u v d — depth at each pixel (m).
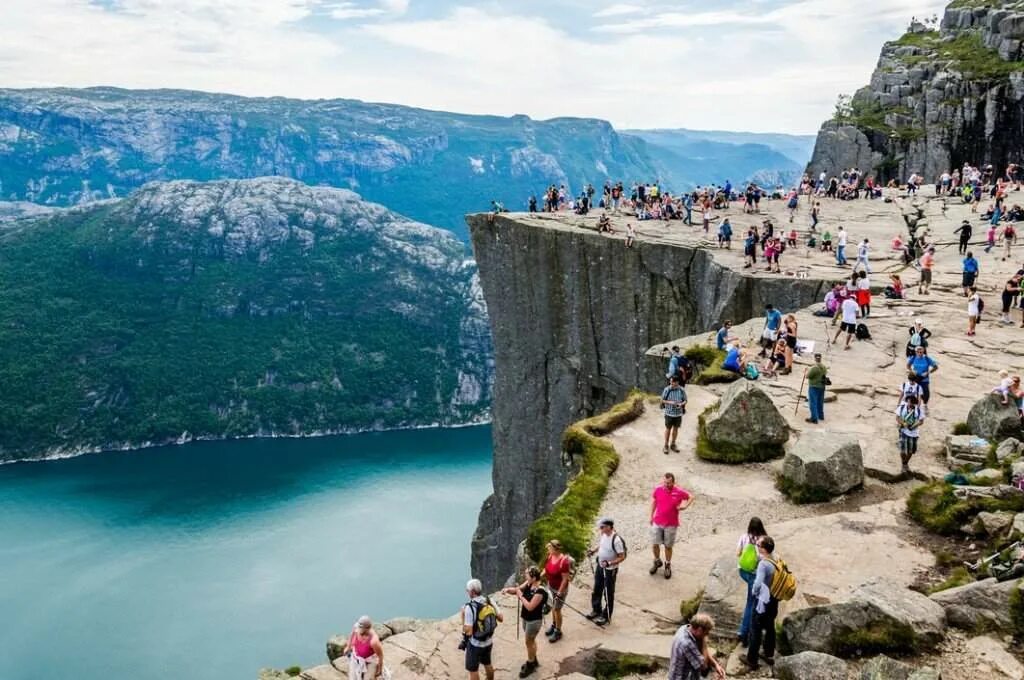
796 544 23.95
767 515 26.61
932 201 89.50
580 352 69.81
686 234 70.56
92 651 167.62
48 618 181.38
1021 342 43.91
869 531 24.53
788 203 86.69
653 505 23.06
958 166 116.56
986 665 17.28
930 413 34.00
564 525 26.36
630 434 34.22
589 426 34.22
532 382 73.44
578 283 68.69
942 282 56.94
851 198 96.81
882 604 18.34
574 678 18.03
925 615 18.23
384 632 25.44
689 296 64.00
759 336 46.50
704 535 25.62
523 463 75.00
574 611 21.78
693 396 37.78
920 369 34.25
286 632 174.38
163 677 157.50
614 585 21.06
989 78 116.19
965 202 85.88
